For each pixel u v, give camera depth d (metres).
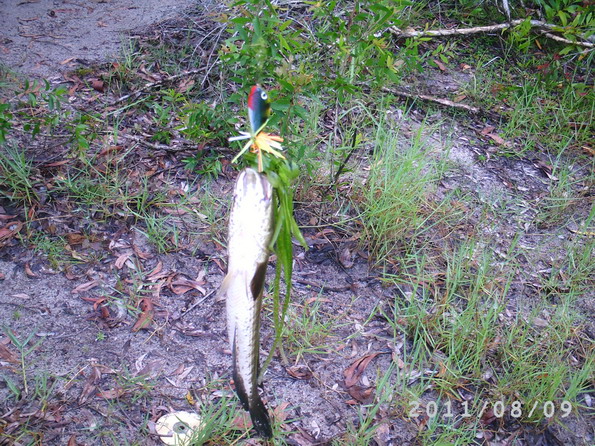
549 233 3.81
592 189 4.18
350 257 3.47
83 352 2.87
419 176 3.98
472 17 5.61
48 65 4.60
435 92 4.83
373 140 4.14
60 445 2.51
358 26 3.61
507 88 4.80
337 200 3.74
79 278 3.20
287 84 3.20
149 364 2.85
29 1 5.38
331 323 3.10
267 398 2.76
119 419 2.62
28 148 3.86
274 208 1.62
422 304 3.24
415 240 3.59
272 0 4.96
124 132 4.07
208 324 3.05
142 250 3.38
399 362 2.98
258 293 1.59
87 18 5.21
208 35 4.83
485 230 3.76
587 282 3.51
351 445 2.61
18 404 2.63
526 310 3.30
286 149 3.39
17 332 2.92
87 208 3.54
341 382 2.87
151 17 5.25
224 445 2.55
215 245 3.45
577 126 4.75
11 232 3.37
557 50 5.38
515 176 4.23
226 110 3.77
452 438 2.71
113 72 4.54
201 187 3.75
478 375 2.94
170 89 4.11
